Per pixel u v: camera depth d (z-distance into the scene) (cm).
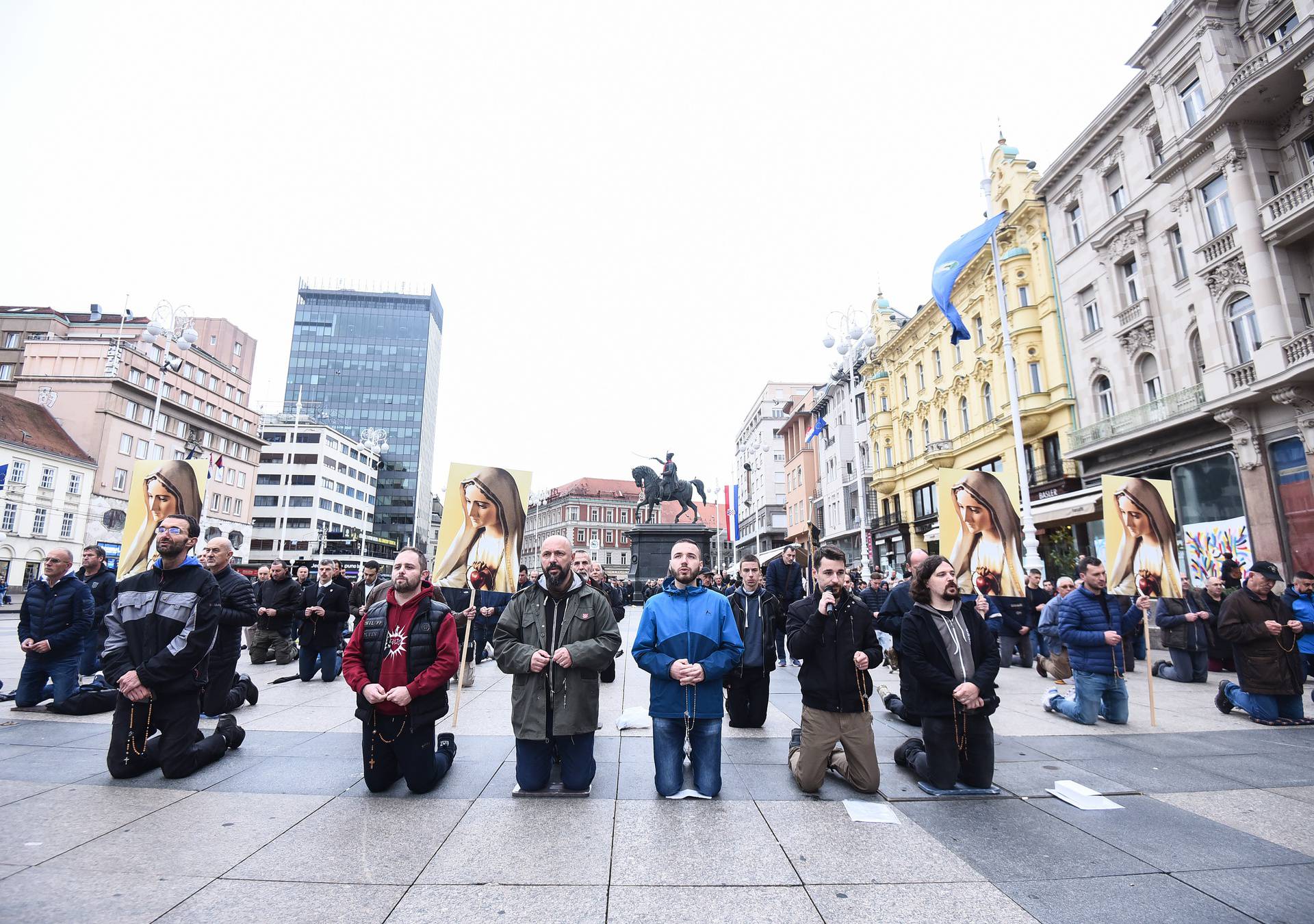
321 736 630
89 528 4825
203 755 520
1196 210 1925
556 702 469
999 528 1062
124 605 503
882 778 521
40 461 4478
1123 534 995
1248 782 510
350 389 12075
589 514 9112
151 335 2489
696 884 336
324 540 8038
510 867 352
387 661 467
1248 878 348
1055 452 2564
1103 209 2334
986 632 498
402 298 12538
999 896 327
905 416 3831
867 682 484
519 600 494
